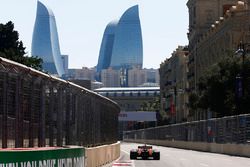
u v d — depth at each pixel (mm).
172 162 90938
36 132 34375
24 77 31625
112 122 96562
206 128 161750
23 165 24281
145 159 101812
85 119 59344
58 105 42406
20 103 30906
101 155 72812
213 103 169250
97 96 68500
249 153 114438
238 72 164500
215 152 146875
